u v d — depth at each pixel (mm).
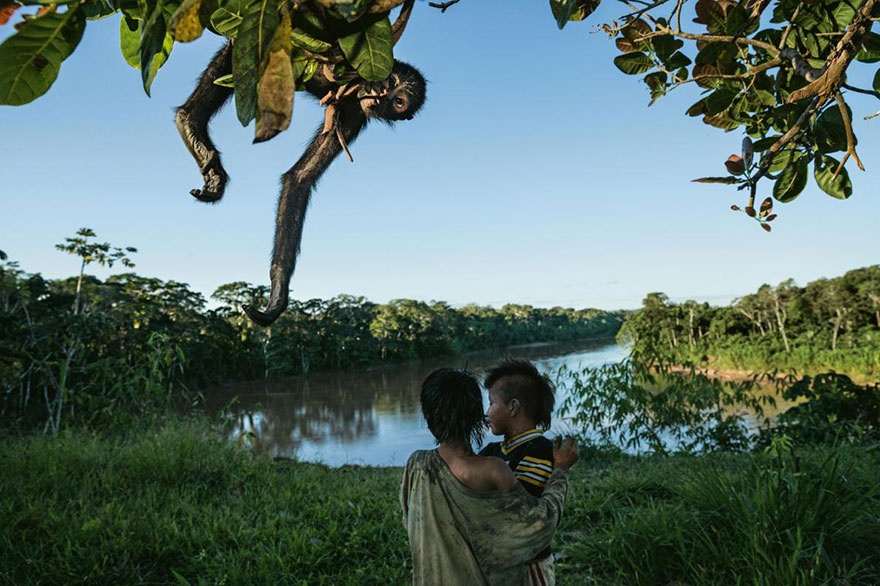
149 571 4129
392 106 1556
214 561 4215
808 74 1479
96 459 6750
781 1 1778
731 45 1736
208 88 1509
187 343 54281
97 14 973
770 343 61938
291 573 4105
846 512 3836
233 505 5672
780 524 3705
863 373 46688
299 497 6004
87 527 4480
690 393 9945
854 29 1347
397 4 858
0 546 4211
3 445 7145
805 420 8781
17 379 16078
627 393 9922
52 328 26672
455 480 1828
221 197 1465
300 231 1416
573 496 5617
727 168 1583
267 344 69312
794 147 1792
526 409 2197
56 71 767
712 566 3656
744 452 8820
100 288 47875
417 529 1878
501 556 1795
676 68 1896
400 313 96000
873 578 3359
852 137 1437
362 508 5578
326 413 41250
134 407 9305
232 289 67750
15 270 34875
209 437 7883
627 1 1755
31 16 750
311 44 894
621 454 9500
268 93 686
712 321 75125
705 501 4395
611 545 4098
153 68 819
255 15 691
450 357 101375
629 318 72938
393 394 52594
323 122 1547
